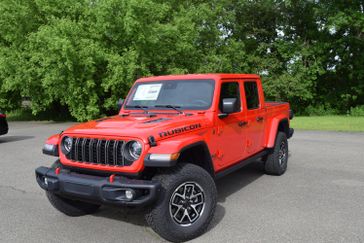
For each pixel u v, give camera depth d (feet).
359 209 17.40
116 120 16.40
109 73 62.64
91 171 14.61
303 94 87.97
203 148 15.28
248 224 15.78
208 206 14.66
